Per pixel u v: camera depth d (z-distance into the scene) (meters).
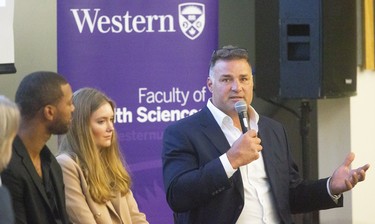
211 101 7.38
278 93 10.34
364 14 11.06
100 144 7.30
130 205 7.53
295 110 12.26
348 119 11.09
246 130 6.87
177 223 7.38
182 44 9.62
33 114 6.55
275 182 7.20
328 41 10.27
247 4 12.43
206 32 9.65
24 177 6.32
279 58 10.33
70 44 9.48
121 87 9.58
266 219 7.11
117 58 9.56
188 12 9.61
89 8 9.50
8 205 4.81
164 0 9.58
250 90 7.25
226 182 6.75
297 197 7.45
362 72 11.22
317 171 11.95
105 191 7.20
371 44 11.10
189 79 9.65
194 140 7.12
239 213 7.01
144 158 9.67
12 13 9.28
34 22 11.87
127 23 9.55
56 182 6.70
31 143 6.57
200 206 7.07
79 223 7.03
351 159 7.35
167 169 7.11
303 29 10.30
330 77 10.29
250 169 7.17
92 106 7.26
